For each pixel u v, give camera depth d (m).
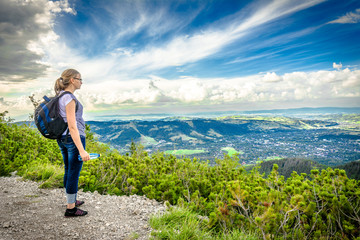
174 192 4.05
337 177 3.63
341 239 2.70
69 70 2.56
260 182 4.11
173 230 2.47
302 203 2.70
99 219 2.69
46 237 2.11
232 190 3.10
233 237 2.61
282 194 3.26
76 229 2.34
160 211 3.21
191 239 2.36
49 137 2.48
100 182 4.63
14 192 3.53
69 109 2.38
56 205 3.04
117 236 2.27
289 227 2.90
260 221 2.62
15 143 6.04
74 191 2.63
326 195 3.05
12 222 2.34
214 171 5.47
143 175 4.85
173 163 5.51
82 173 4.44
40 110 2.39
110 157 5.50
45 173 4.55
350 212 2.90
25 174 4.65
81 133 2.62
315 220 2.79
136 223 2.67
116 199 3.71
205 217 3.41
